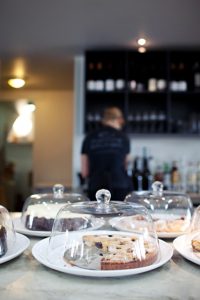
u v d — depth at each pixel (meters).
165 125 3.16
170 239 1.08
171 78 3.21
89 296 0.62
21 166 4.95
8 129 5.04
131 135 3.11
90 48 3.06
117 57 3.19
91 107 3.33
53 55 3.27
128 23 2.49
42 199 1.20
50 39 2.84
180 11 2.27
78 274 0.70
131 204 1.03
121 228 0.92
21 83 4.18
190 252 0.83
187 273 0.75
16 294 0.62
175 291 0.64
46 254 0.82
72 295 0.62
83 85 3.30
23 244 0.90
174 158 3.27
